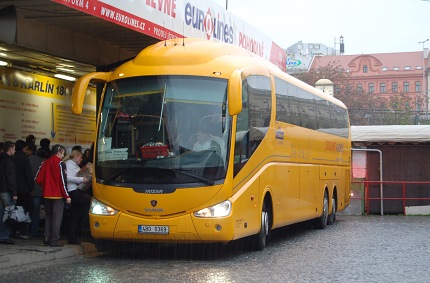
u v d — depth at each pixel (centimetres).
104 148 1327
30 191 1459
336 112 2414
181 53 1369
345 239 1806
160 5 1702
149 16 1639
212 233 1263
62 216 1479
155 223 1270
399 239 1812
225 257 1388
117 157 1308
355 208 2892
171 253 1452
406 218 2691
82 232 1683
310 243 1694
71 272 1156
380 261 1353
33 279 1079
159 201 1266
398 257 1422
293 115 1798
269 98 1575
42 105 1973
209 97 1319
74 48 1734
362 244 1677
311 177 1988
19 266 1224
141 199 1274
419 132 2880
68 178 1443
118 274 1137
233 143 1309
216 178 1277
